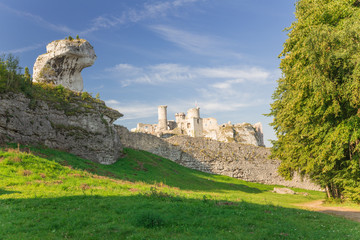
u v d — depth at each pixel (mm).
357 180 21125
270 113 32969
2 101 26531
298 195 46312
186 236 9305
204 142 60594
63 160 26891
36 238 8711
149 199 16047
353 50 17141
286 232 10578
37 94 31719
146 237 9125
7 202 12984
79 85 43969
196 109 118125
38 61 41344
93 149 35812
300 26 21688
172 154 55281
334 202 25781
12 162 20516
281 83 30453
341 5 19547
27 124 28359
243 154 63938
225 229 10594
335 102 18500
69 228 9828
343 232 10938
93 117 37562
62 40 41719
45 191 16312
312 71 18672
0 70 27609
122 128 49906
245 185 54438
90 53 43938
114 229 9898
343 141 18406
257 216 13133
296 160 27016
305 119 20469
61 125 32875
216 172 58875
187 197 18078
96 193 16828
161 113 117375
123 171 35000
